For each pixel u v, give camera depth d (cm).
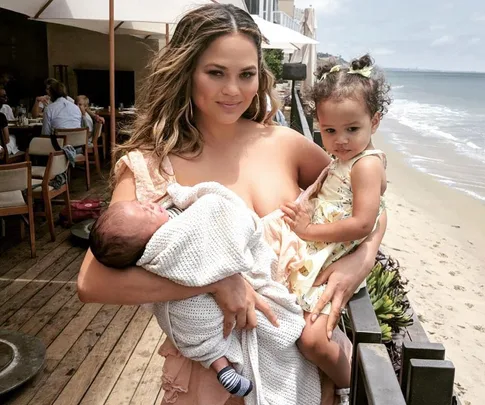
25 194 555
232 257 147
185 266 144
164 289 147
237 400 165
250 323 154
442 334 673
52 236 564
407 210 1330
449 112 4416
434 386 156
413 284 833
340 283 167
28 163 502
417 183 1670
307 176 199
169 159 172
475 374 582
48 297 438
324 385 178
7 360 323
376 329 154
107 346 367
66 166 593
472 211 1364
